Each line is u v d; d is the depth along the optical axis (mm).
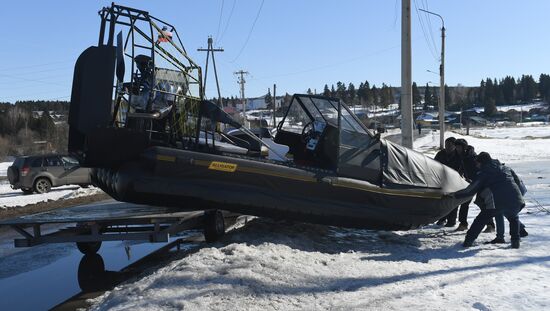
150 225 7348
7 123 89938
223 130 8438
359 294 4891
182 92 7191
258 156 7355
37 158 20906
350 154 7852
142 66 6859
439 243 8172
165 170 6559
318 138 7988
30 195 19672
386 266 6066
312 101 8461
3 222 6766
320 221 7559
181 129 7102
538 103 179625
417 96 175875
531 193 14812
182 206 6883
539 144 48250
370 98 168875
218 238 7383
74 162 21562
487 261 6508
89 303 5559
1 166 51188
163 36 6922
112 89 6340
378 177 8133
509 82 189125
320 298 4750
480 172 7715
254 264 5582
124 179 6484
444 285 5293
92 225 6754
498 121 137750
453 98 187875
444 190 8703
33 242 6828
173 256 7594
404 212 8188
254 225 8570
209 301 4559
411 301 4707
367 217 7883
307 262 5988
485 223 7727
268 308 4449
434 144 52031
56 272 7090
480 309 4523
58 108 136375
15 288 6289
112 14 6570
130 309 4488
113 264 7500
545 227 9109
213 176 6781
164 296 4734
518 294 4957
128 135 6379
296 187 7270
